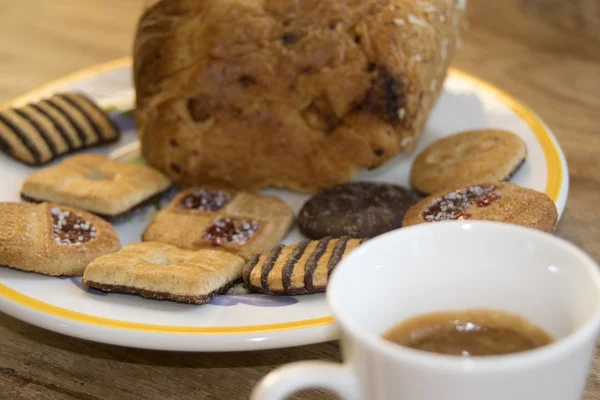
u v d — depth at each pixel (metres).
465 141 0.70
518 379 0.44
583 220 0.67
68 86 0.79
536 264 0.52
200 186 0.70
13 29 0.92
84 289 0.61
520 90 0.80
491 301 0.53
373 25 0.68
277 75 0.68
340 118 0.69
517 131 0.71
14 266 0.62
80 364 0.60
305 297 0.60
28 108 0.74
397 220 0.66
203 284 0.60
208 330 0.58
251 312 0.59
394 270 0.52
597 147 0.73
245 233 0.66
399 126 0.69
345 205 0.67
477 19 0.90
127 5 0.96
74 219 0.65
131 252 0.62
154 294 0.60
